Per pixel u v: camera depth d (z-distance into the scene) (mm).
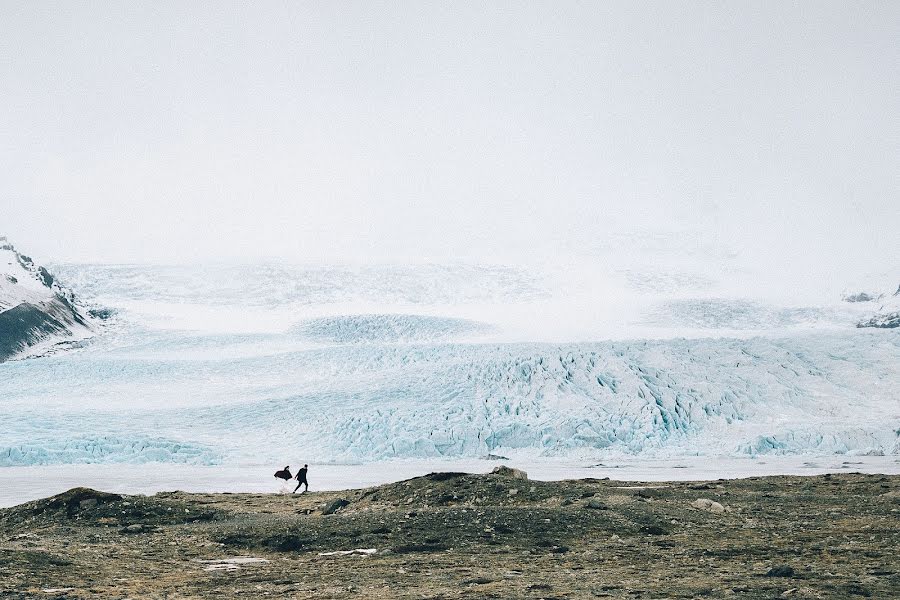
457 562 18562
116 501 27078
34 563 18391
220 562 19703
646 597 13883
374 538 21547
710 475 49781
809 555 18141
